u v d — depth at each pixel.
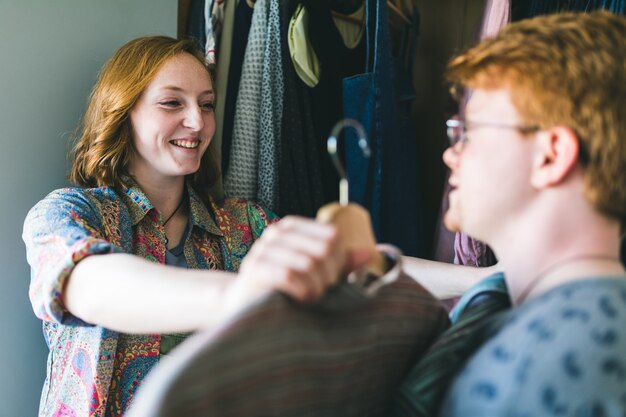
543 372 0.61
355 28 2.27
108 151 1.75
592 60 0.71
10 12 1.75
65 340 1.66
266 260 0.63
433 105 2.62
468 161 0.77
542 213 0.73
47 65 1.83
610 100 0.70
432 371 0.74
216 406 0.58
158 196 1.84
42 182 1.85
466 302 0.86
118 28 1.96
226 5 2.01
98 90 1.81
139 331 0.93
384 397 0.75
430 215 2.63
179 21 2.19
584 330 0.62
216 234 1.88
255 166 2.00
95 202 1.62
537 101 0.72
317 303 0.65
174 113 1.79
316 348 0.65
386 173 2.03
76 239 1.30
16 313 1.80
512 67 0.74
